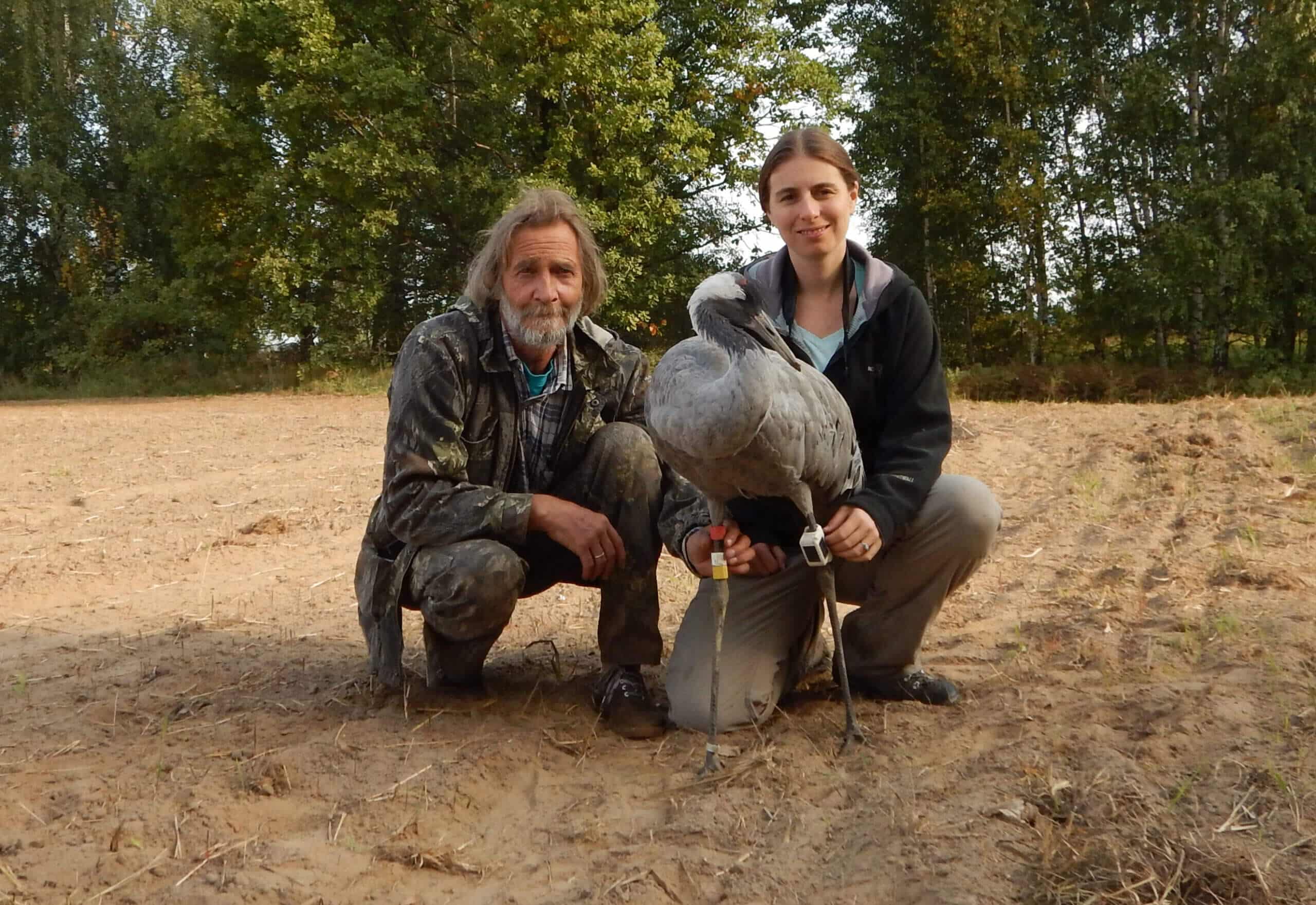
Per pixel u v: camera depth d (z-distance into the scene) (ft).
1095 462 29.68
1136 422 36.68
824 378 12.43
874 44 88.89
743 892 9.66
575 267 12.94
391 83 67.72
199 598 20.51
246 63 73.72
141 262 98.84
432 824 10.98
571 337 13.51
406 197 71.56
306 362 83.35
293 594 20.70
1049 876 9.32
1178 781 10.70
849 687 13.76
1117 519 23.44
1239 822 9.91
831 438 12.09
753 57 76.84
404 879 10.07
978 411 43.09
